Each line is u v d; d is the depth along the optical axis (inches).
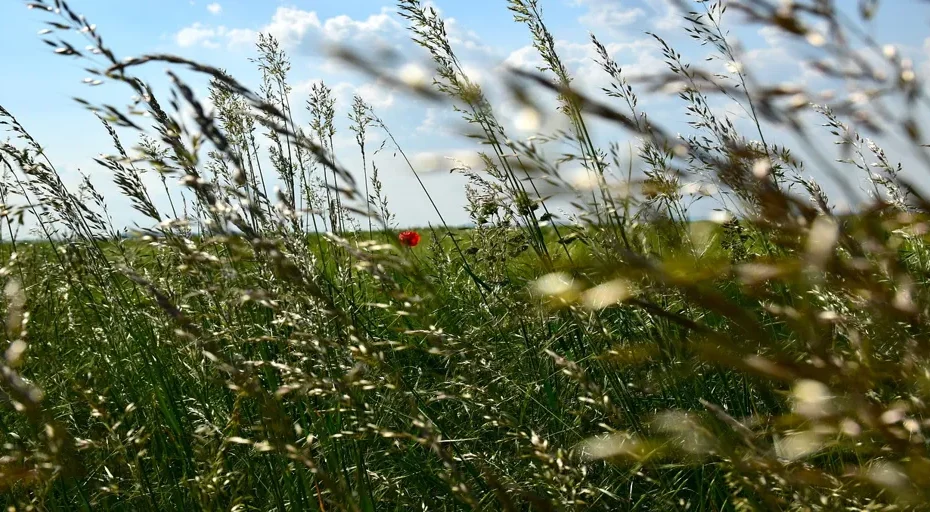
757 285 25.6
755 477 51.2
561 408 103.3
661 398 91.0
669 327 69.9
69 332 133.8
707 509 85.4
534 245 86.5
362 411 67.2
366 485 86.7
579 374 65.1
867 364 30.6
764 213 25.5
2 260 101.0
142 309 109.0
